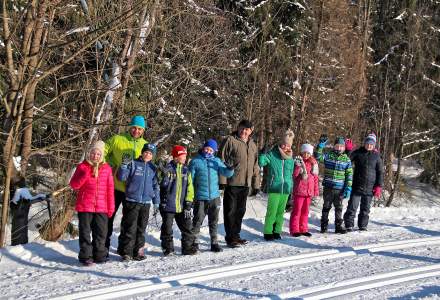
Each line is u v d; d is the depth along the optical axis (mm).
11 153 7914
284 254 7270
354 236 8758
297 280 6074
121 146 6961
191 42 12125
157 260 6719
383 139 21609
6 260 6391
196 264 6559
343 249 7715
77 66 9828
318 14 18766
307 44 18891
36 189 11500
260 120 17328
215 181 7348
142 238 6766
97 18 9195
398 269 6777
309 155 8703
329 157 9008
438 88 22828
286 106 18359
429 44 21922
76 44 9656
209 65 13836
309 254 7324
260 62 17438
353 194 9273
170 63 12023
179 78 12016
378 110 21609
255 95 17125
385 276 6406
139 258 6719
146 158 6719
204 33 12320
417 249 8023
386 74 21906
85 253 6332
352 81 20203
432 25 21984
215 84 15594
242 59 17453
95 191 6363
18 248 6719
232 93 16766
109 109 9180
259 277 6145
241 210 7695
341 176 8891
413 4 21609
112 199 6473
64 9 9625
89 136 8945
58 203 8859
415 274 6586
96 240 6457
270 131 18234
